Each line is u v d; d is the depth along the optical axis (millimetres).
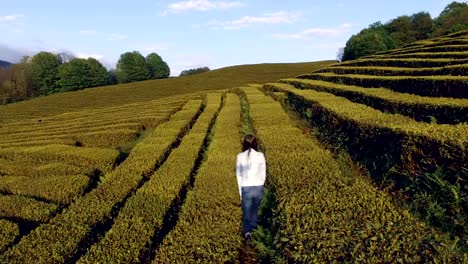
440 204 8898
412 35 81812
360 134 14469
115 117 34000
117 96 83062
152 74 133125
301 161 12461
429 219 8578
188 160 15195
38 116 65312
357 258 6074
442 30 72000
